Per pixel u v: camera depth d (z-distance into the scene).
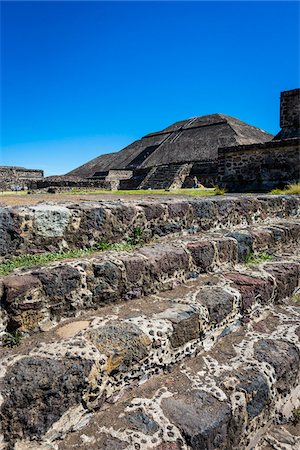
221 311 3.15
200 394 2.40
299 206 6.62
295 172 11.77
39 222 3.02
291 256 4.82
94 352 2.22
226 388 2.48
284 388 2.87
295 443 2.67
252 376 2.63
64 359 2.12
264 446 2.65
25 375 1.97
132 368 2.38
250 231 4.78
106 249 3.46
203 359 2.85
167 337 2.59
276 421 2.81
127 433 2.05
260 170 12.57
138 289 3.13
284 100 15.32
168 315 2.78
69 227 3.23
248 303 3.49
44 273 2.56
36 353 2.17
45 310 2.54
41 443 1.94
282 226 5.36
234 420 2.32
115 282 2.95
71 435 2.05
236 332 3.33
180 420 2.16
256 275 3.90
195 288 3.46
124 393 2.36
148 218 3.91
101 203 3.73
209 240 4.03
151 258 3.25
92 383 2.14
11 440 1.87
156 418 2.17
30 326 2.45
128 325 2.56
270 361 2.85
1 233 2.80
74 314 2.70
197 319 2.88
